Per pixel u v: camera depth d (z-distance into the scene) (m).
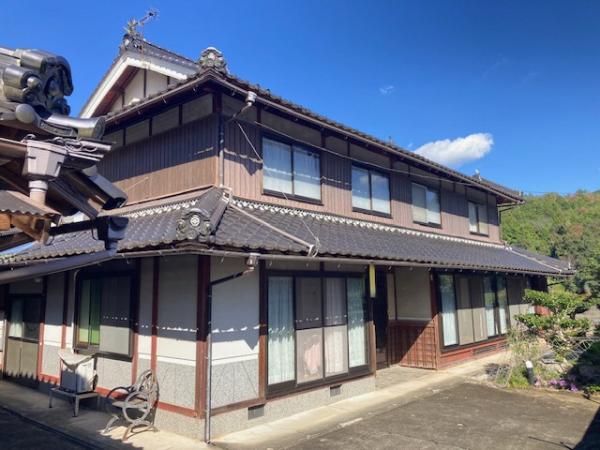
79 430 6.63
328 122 8.66
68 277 9.02
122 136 9.43
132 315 7.29
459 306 12.43
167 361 6.66
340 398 8.27
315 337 8.03
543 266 15.58
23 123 2.75
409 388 9.20
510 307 15.09
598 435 6.27
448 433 6.38
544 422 6.89
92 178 3.72
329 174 9.70
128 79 10.52
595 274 18.61
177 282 6.71
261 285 7.15
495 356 13.20
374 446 5.89
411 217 12.20
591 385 8.76
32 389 9.37
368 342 9.09
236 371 6.59
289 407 7.29
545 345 11.30
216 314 6.43
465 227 14.80
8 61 3.03
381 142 10.04
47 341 9.29
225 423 6.34
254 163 8.10
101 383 7.73
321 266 8.31
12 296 10.47
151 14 10.65
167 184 8.26
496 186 16.69
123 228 3.93
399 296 12.02
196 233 5.17
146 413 6.41
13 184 3.42
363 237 8.99
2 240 3.60
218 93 7.59
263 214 7.64
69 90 3.25
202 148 7.73
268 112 8.41
